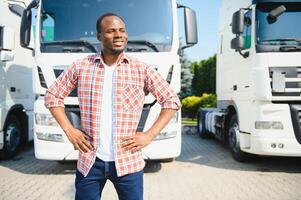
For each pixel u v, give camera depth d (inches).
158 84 109.0
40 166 289.3
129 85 106.3
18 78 329.4
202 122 478.6
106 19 106.1
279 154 254.8
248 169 283.4
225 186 231.8
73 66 109.9
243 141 282.4
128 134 106.1
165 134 240.4
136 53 237.5
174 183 238.4
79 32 245.4
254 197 208.4
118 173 104.5
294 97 252.2
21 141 347.6
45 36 243.9
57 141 238.8
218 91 377.7
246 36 276.5
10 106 308.8
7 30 276.1
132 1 250.4
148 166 292.0
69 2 250.7
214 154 353.1
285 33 259.6
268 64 253.8
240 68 294.4
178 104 108.7
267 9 263.7
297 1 263.3
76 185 110.3
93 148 106.2
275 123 253.9
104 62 108.9
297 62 252.4
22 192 215.5
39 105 241.9
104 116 106.1
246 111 277.3
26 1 347.6
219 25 377.4
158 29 244.8
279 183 240.2
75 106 233.1
